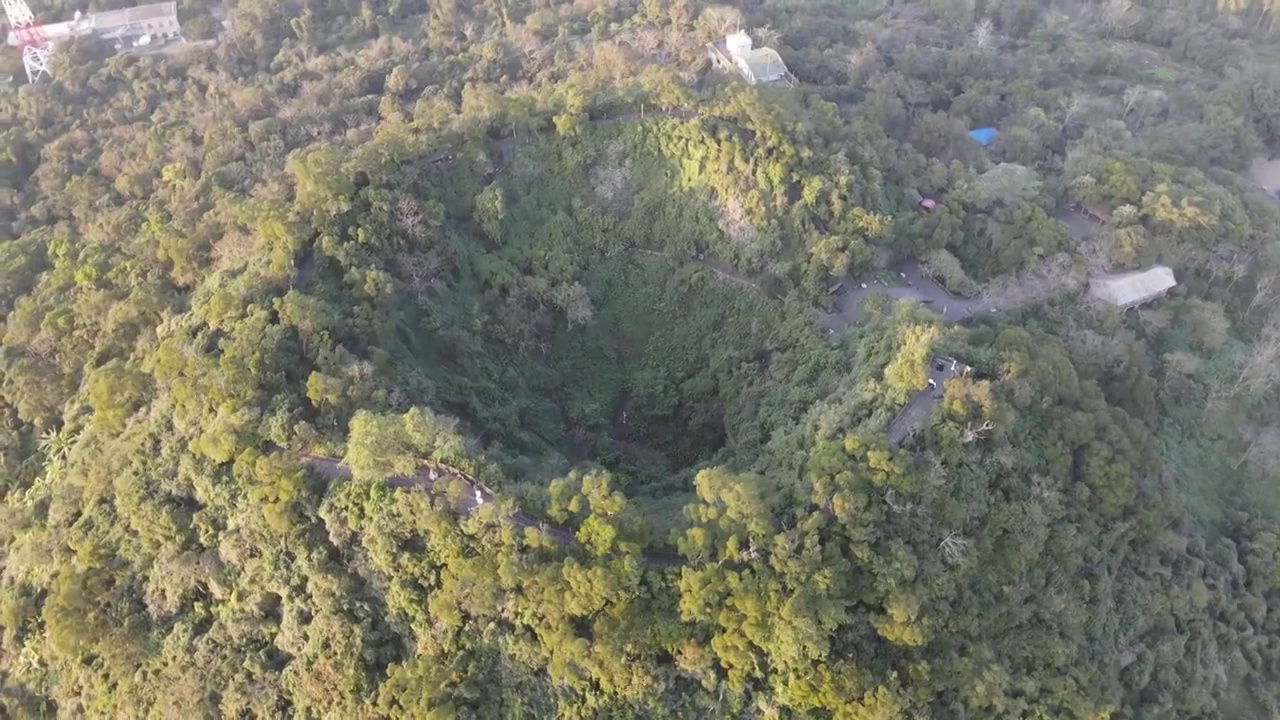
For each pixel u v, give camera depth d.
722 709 77.81
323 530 84.31
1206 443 115.19
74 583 87.81
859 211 116.62
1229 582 101.25
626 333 120.62
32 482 108.19
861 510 80.19
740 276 119.56
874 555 79.44
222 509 87.44
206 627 87.88
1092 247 123.75
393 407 91.06
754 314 115.88
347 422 89.56
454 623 78.62
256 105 166.38
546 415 111.88
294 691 81.75
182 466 89.31
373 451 80.69
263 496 83.12
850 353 104.88
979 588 84.56
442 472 83.94
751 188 120.12
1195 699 91.44
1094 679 85.75
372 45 189.12
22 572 95.19
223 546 84.94
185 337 98.38
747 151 120.69
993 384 91.62
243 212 113.88
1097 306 115.12
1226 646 97.81
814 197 117.44
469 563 77.69
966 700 80.12
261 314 95.38
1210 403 116.19
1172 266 124.94
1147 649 91.62
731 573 76.62
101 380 98.06
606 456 110.38
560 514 81.00
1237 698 96.50
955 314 112.38
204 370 91.94
